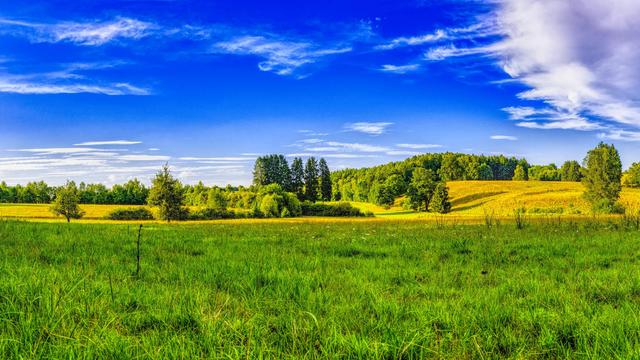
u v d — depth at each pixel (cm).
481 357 418
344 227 3020
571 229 2278
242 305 621
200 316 540
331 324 525
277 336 485
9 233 1541
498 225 2681
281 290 733
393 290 777
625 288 742
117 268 933
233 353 408
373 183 17088
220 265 991
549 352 451
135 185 14388
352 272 955
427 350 434
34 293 600
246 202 11938
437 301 667
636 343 435
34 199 15175
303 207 10838
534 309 599
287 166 17838
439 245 1469
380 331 502
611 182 9106
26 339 426
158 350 413
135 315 555
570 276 903
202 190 14500
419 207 12744
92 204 13875
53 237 1488
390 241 1655
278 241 1656
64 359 393
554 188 13500
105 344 422
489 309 590
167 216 7544
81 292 629
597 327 501
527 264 1104
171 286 756
